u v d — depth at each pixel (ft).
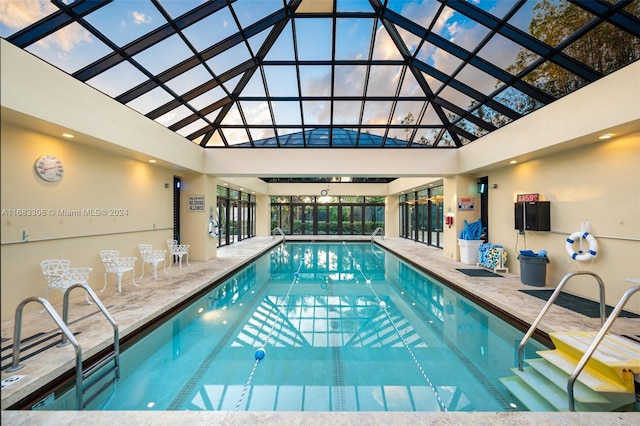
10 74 11.02
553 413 6.61
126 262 17.15
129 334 11.89
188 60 17.78
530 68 15.98
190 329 14.14
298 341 12.91
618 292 14.10
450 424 6.28
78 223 15.81
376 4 18.69
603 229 14.83
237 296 19.43
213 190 28.40
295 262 31.37
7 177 12.53
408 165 26.27
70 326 11.59
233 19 17.08
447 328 14.20
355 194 51.42
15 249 12.77
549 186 18.21
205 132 25.70
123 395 9.25
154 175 22.44
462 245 25.08
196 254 26.78
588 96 13.88
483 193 25.86
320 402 8.95
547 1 13.02
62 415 6.51
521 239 20.71
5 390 7.77
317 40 21.20
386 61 22.26
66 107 13.17
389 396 9.20
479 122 22.22
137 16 13.96
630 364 8.18
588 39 13.14
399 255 32.94
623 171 13.96
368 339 13.08
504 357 11.42
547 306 9.89
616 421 6.37
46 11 11.74
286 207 54.85
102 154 17.43
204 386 9.74
